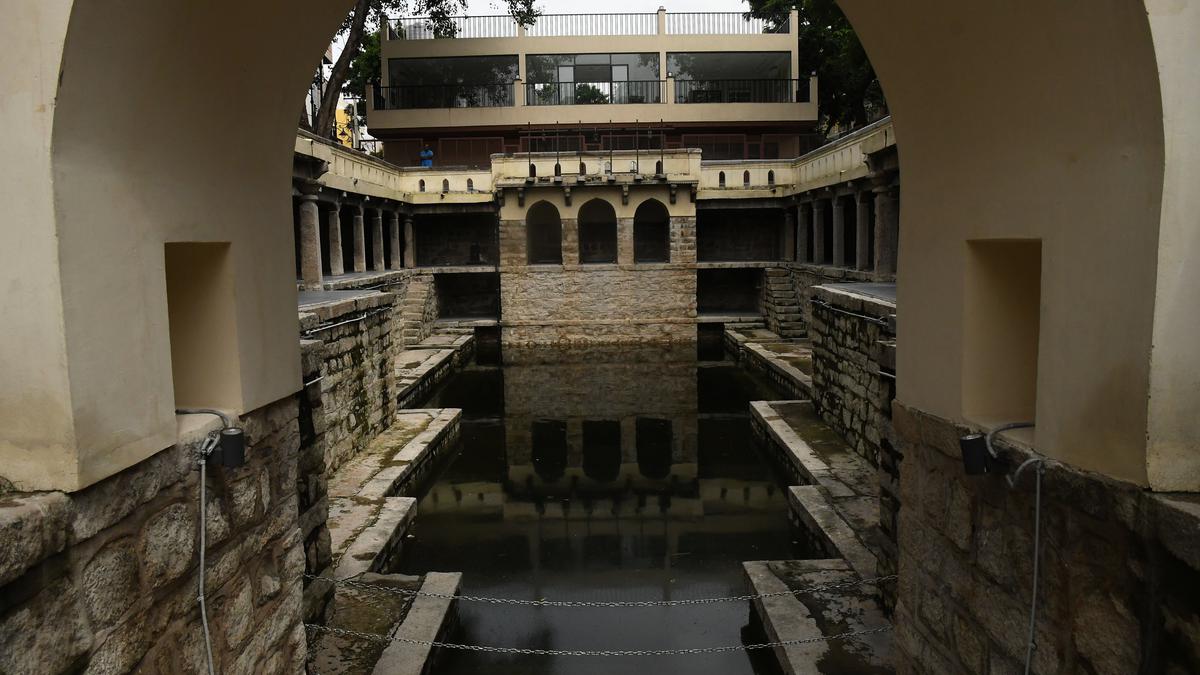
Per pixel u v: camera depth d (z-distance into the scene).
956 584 3.67
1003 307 3.43
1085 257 2.62
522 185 24.09
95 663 2.54
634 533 9.53
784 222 26.67
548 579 8.25
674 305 24.88
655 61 29.97
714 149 29.39
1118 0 2.28
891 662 5.34
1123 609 2.49
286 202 4.16
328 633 5.86
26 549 2.19
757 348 20.48
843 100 32.09
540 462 12.65
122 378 2.65
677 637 6.96
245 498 3.66
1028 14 2.71
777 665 5.88
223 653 3.43
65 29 2.24
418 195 25.39
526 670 6.36
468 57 29.81
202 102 3.17
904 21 3.61
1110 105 2.44
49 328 2.35
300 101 4.13
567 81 30.00
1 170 2.31
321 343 6.23
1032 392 3.46
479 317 27.41
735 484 11.37
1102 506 2.57
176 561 3.02
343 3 4.07
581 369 20.83
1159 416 2.33
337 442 10.15
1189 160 2.23
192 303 3.51
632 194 24.62
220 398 3.56
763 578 6.75
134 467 2.75
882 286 12.99
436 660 6.05
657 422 15.12
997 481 3.26
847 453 10.70
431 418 13.40
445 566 8.61
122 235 2.66
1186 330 2.30
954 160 3.49
